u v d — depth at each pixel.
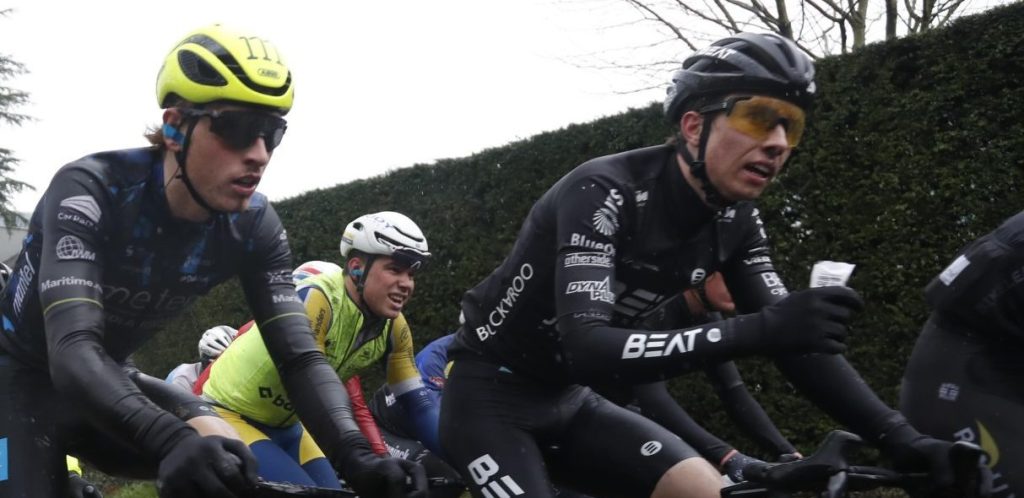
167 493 1.77
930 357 2.38
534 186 6.89
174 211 2.25
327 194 8.30
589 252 2.13
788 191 5.64
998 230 2.30
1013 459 2.19
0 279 2.70
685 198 2.21
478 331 2.52
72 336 1.96
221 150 2.08
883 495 5.04
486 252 7.12
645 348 1.97
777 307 1.87
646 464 2.37
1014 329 2.25
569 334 2.07
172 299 2.44
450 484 2.57
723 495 2.23
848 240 5.42
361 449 2.19
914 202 5.21
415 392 3.64
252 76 2.04
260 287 2.46
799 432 5.57
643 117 6.34
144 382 2.63
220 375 3.32
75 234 2.10
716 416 5.87
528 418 2.45
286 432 3.35
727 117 2.06
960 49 5.10
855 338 5.37
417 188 7.57
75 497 3.15
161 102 2.17
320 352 2.42
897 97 5.29
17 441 2.40
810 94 2.06
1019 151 4.91
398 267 3.46
